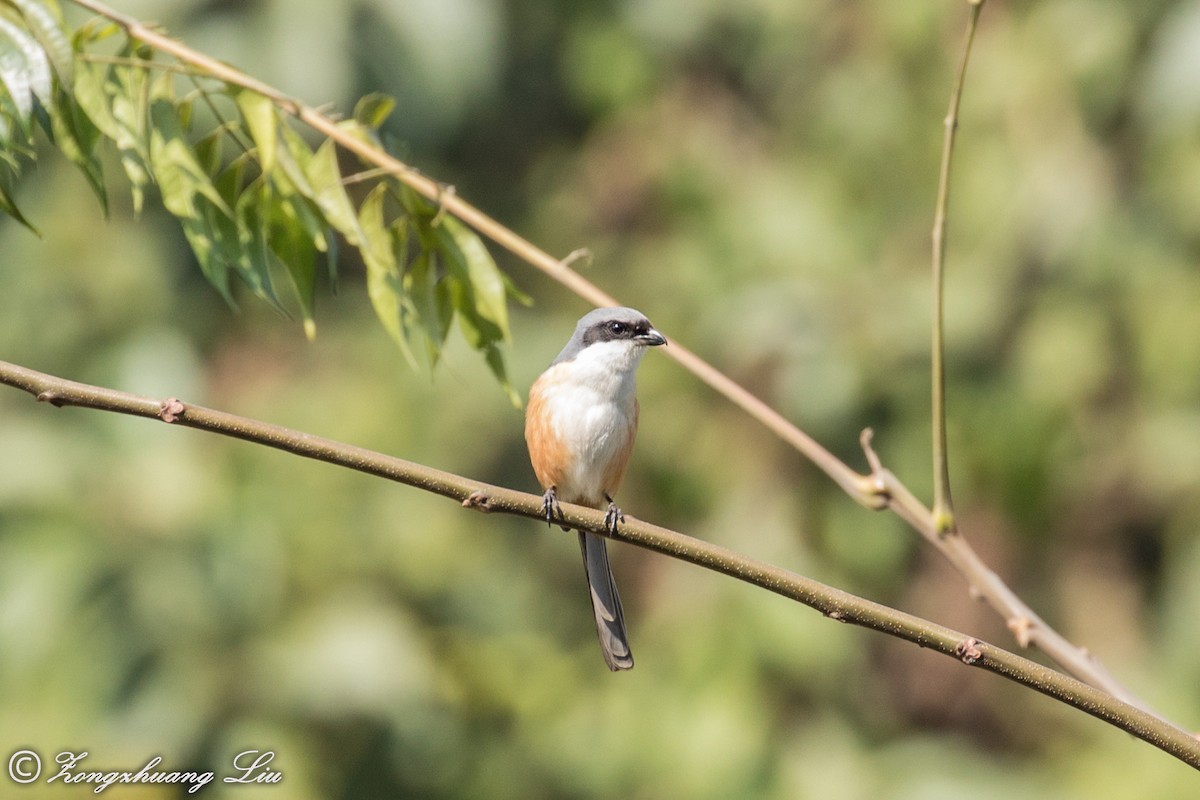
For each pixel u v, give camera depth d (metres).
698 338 14.29
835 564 13.87
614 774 13.45
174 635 12.45
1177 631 13.84
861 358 13.64
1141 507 14.61
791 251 14.34
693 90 15.74
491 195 16.31
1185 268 13.73
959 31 14.46
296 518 13.20
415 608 13.72
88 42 5.75
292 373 14.48
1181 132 13.26
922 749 13.55
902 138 14.76
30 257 13.68
